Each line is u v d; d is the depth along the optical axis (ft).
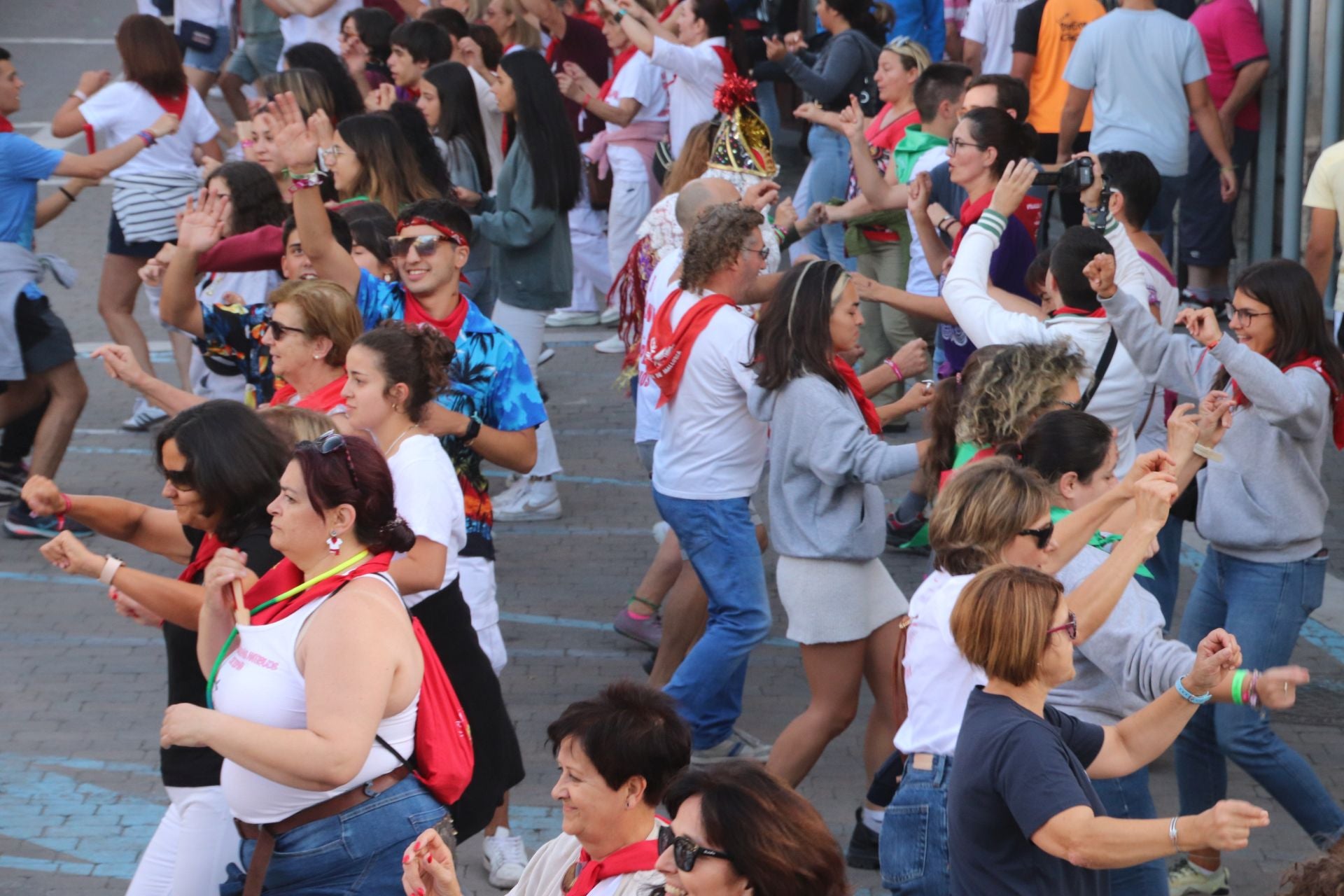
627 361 42.98
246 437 23.79
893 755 25.23
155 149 57.16
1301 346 29.27
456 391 31.58
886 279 55.26
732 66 65.00
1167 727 21.72
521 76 49.26
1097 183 33.17
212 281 45.03
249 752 19.67
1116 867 18.83
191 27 90.63
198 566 24.53
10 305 48.44
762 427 34.40
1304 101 66.54
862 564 31.86
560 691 40.60
